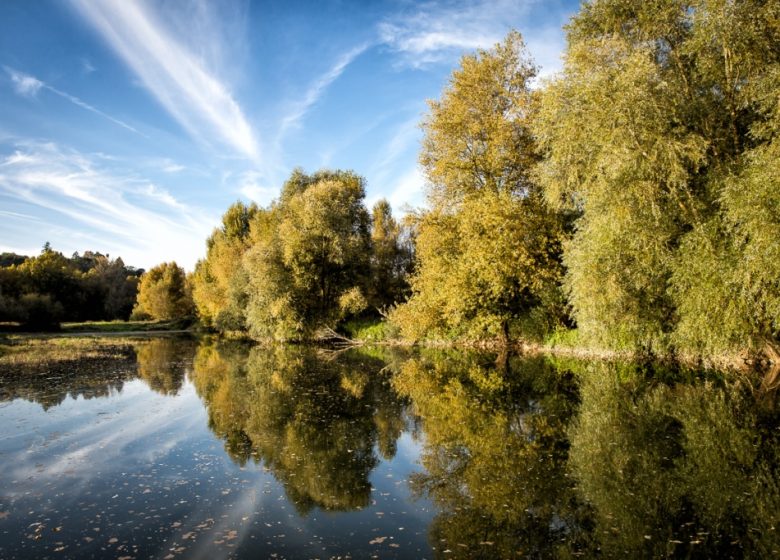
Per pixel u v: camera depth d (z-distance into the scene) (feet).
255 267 133.28
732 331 53.52
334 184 135.13
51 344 142.31
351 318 146.61
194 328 243.40
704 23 51.67
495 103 92.48
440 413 47.65
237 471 32.04
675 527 23.25
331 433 41.29
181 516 25.02
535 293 88.99
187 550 21.38
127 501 26.99
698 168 55.11
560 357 82.94
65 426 43.75
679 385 54.54
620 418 42.68
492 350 98.78
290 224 131.75
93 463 33.63
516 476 30.45
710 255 51.19
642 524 23.65
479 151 91.97
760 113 51.16
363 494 28.17
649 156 51.67
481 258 81.82
